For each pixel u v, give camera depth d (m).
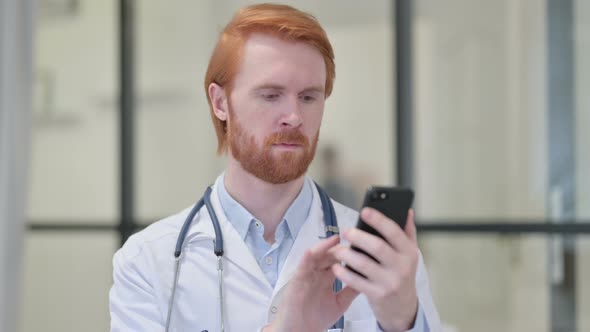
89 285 2.50
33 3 2.21
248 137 0.91
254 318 0.98
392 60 2.32
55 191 2.54
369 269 0.70
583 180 2.23
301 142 0.90
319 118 0.93
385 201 0.73
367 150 2.33
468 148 2.29
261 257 1.04
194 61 2.45
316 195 1.10
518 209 2.27
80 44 2.51
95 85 2.50
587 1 2.22
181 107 2.46
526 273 2.25
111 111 2.50
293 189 1.02
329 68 0.96
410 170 2.32
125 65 2.47
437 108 2.31
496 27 2.28
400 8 2.31
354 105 2.34
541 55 2.26
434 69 2.31
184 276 1.02
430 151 2.31
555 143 2.25
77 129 2.51
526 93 2.27
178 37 2.46
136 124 2.49
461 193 2.30
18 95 2.17
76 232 2.51
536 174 2.26
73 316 2.50
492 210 2.28
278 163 0.90
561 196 2.24
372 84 2.33
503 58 2.27
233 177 1.03
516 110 2.27
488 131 2.28
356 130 2.33
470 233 2.28
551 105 2.25
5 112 2.14
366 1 2.34
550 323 2.24
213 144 2.44
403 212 0.74
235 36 0.94
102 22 2.50
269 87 0.89
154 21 2.47
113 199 2.50
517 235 2.26
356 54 2.34
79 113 2.51
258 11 0.94
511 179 2.27
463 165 2.30
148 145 2.48
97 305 2.50
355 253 0.71
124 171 2.47
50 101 2.53
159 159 2.47
